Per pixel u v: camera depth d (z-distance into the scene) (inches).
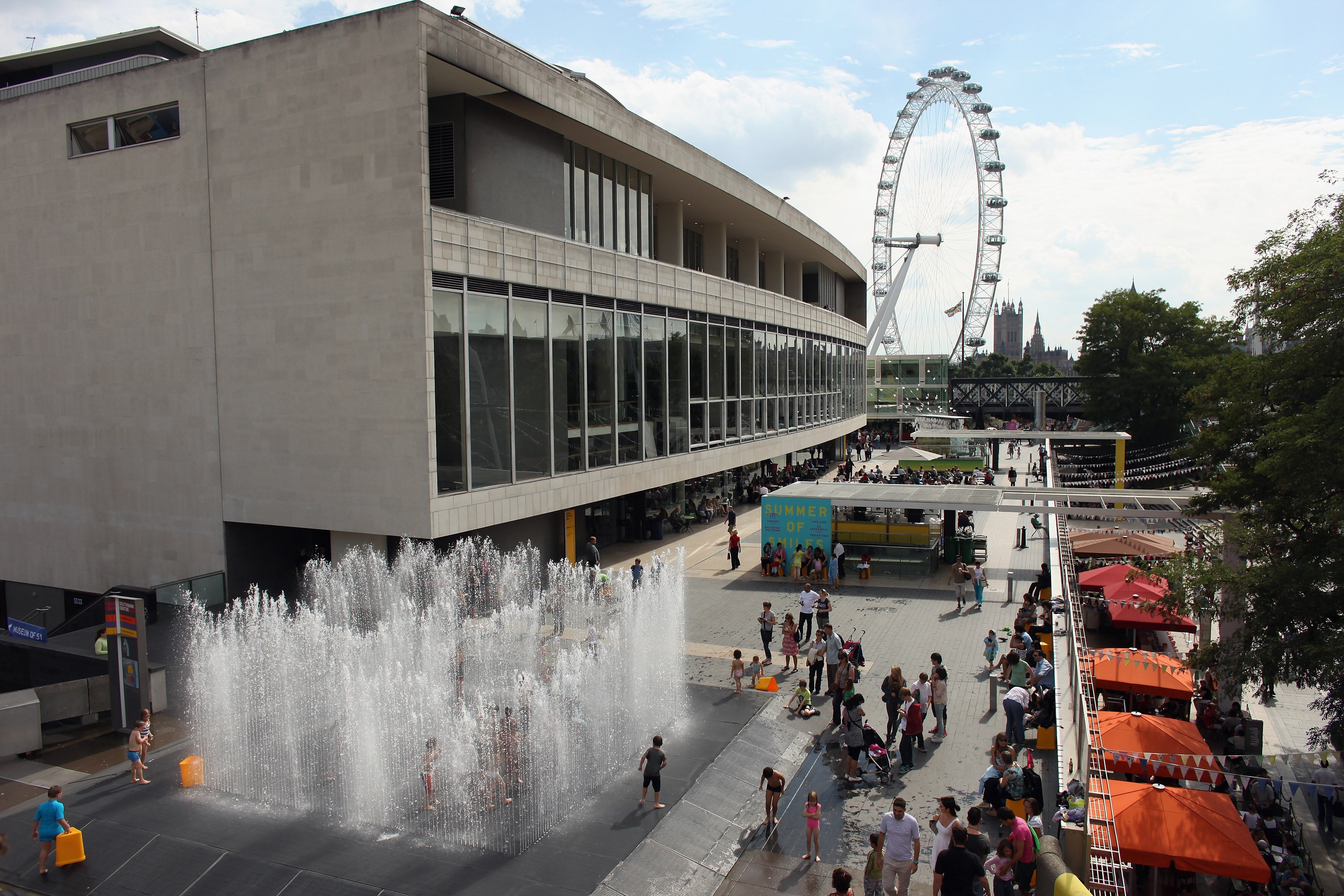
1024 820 483.8
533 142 1176.2
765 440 1886.1
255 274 1022.4
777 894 467.8
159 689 706.2
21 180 1197.1
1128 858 447.2
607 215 1379.2
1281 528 663.1
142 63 1242.0
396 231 930.7
